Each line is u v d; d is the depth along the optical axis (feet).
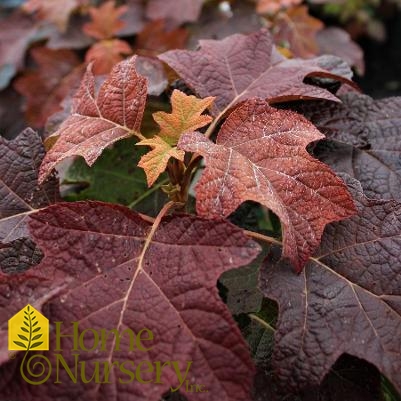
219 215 1.38
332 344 1.39
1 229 1.58
